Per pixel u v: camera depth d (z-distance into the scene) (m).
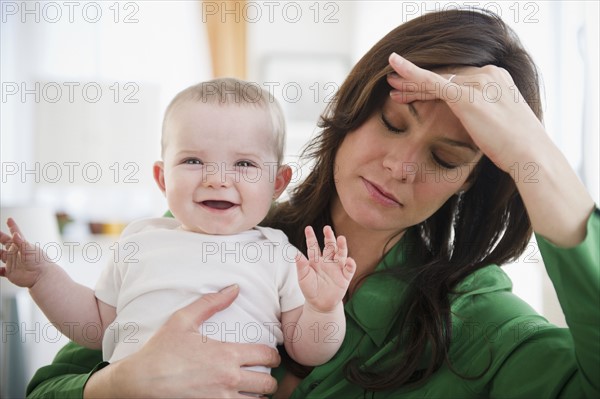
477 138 0.78
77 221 3.30
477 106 0.78
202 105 0.93
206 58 3.51
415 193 0.86
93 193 3.34
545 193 0.74
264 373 0.83
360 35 3.50
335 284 0.82
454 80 0.83
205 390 0.77
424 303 0.88
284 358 0.93
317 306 0.83
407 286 0.92
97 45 3.44
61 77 3.40
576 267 0.72
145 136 3.35
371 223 0.88
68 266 3.06
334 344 0.85
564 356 0.78
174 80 3.50
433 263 0.94
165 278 0.88
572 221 0.73
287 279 0.92
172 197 0.92
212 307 0.83
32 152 3.28
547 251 0.74
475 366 0.84
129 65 3.47
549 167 0.75
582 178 2.12
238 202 0.92
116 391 0.77
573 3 2.38
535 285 2.26
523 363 0.81
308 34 3.71
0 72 3.28
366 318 0.90
